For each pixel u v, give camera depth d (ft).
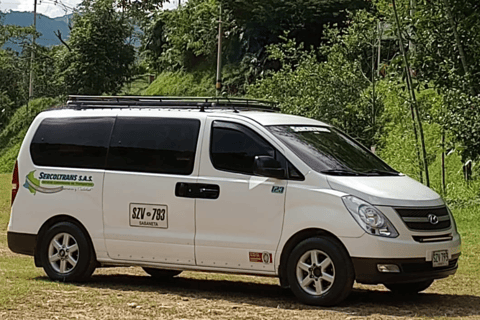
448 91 61.31
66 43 208.85
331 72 73.92
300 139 28.22
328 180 26.43
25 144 32.17
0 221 64.39
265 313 24.77
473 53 60.39
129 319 23.32
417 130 73.26
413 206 26.04
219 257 27.86
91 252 30.40
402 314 25.25
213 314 24.43
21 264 38.58
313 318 24.07
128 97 31.35
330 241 25.93
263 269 27.20
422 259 25.79
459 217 58.75
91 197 30.27
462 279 34.37
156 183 28.99
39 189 31.42
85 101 32.19
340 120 72.64
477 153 59.57
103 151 30.48
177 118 29.48
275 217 26.89
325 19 137.69
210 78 171.22
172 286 31.32
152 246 28.99
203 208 28.04
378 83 76.89
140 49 207.41
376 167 29.07
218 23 159.74
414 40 64.39
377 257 25.25
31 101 210.38
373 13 84.84
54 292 27.61
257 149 27.86
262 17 141.38
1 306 24.59
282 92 77.41
